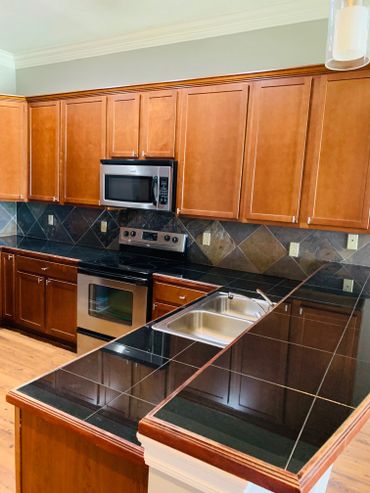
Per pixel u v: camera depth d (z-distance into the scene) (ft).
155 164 10.03
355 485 6.88
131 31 11.38
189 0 9.27
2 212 14.40
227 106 9.21
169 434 2.48
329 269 8.79
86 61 12.89
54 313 11.65
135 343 5.11
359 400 2.99
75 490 3.60
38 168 12.61
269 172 8.91
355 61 4.52
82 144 11.59
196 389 3.08
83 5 9.75
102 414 3.51
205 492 2.40
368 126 7.82
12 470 6.81
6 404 8.66
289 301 6.19
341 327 4.88
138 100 10.42
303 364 3.67
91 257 11.28
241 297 8.02
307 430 2.54
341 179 8.19
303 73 8.29
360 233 8.23
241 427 2.55
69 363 4.48
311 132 8.38
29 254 11.98
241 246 10.40
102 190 11.12
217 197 9.59
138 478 3.21
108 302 10.43
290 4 9.32
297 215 8.72
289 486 2.05
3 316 12.96
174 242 11.24
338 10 4.27
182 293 9.32
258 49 10.09
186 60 11.12
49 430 3.67
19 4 9.78
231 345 4.14
